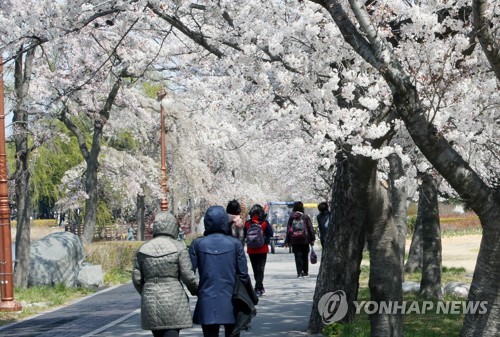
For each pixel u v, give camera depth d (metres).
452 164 9.26
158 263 9.20
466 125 10.21
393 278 10.65
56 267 23.47
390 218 10.62
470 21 10.48
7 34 11.73
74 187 36.34
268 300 18.89
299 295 19.98
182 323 9.20
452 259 34.78
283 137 17.95
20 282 22.50
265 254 19.97
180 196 50.66
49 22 11.67
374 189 10.28
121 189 41.84
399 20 11.12
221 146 11.31
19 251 22.55
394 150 9.82
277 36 10.45
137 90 36.38
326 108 10.08
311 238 24.58
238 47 11.52
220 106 11.38
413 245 27.25
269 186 61.91
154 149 46.69
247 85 11.91
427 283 18.55
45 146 34.34
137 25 12.27
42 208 72.50
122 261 30.11
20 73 22.42
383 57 8.91
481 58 10.87
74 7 11.49
